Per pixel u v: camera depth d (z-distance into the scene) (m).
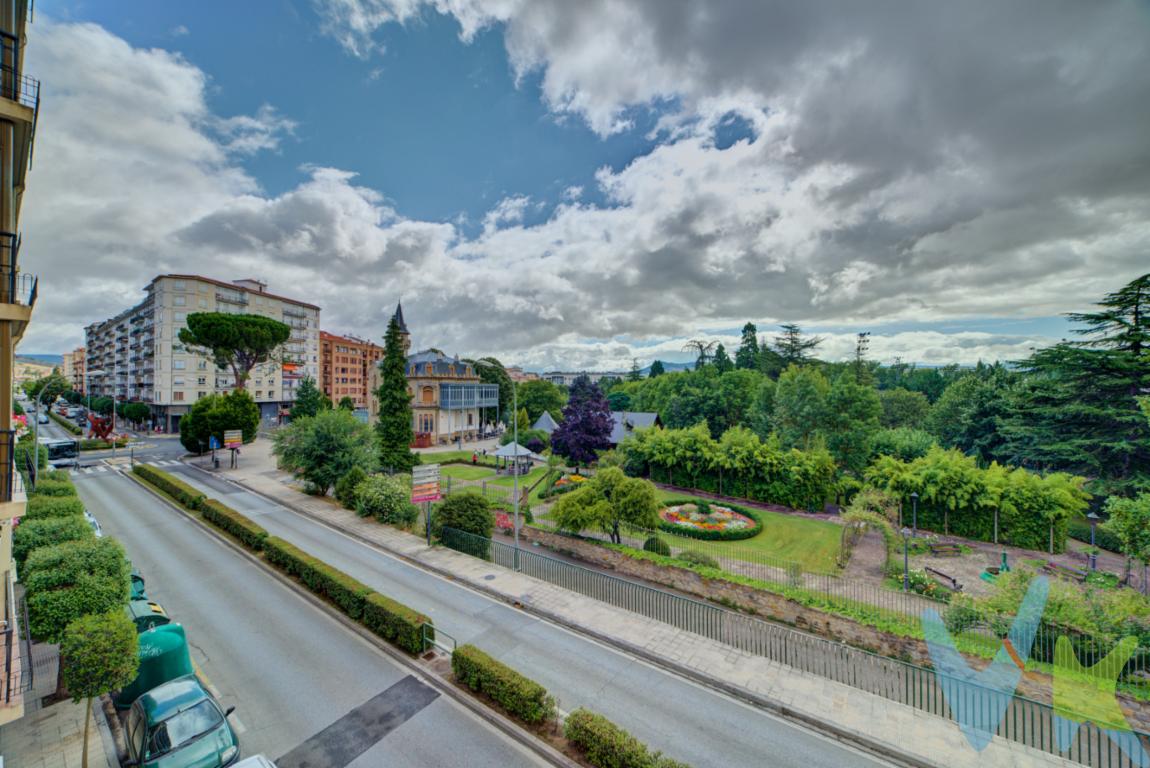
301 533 22.64
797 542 24.95
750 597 16.14
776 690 10.98
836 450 39.03
